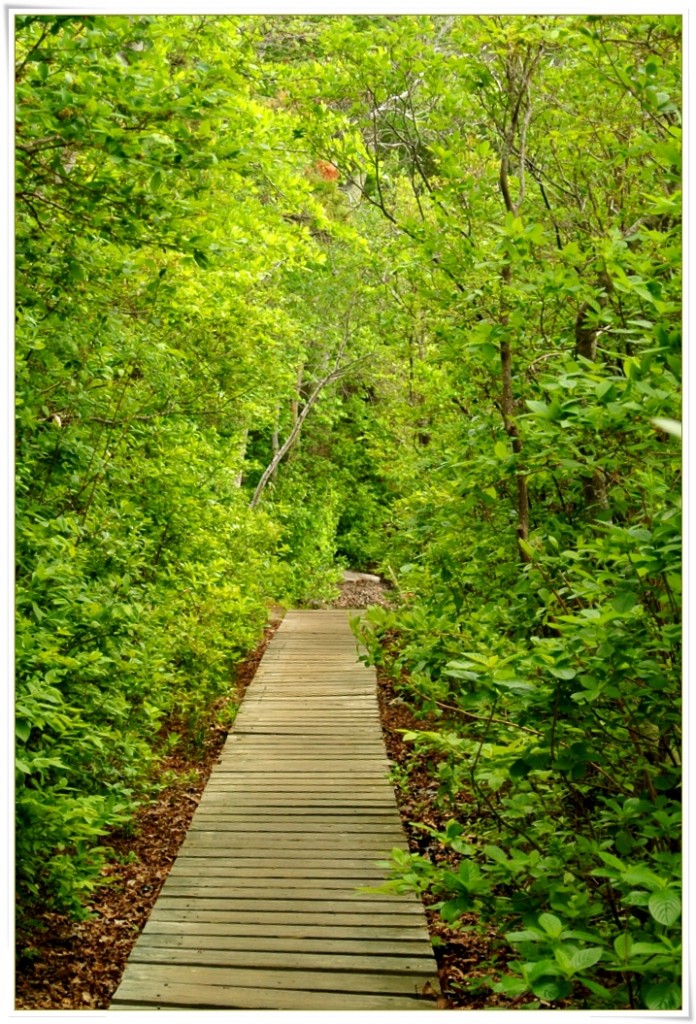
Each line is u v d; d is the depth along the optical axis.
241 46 4.81
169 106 3.44
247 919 4.13
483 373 4.77
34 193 3.77
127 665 4.50
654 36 3.28
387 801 5.81
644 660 2.40
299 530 18.19
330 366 16.88
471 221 4.74
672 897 1.91
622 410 2.45
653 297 2.38
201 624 7.68
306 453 20.98
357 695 8.67
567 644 2.34
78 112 3.36
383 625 2.95
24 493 4.80
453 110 5.17
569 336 4.40
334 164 6.07
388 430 11.30
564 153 4.99
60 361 5.18
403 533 6.36
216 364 8.89
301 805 5.75
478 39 4.62
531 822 3.12
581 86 4.45
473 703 2.40
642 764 2.52
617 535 2.48
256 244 6.92
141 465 7.24
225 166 3.68
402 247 5.35
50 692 3.14
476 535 4.38
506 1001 3.37
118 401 6.29
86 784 4.23
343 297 14.97
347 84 5.58
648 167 3.24
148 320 6.94
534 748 2.58
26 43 3.82
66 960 4.02
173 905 4.29
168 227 3.73
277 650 10.81
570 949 2.05
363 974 3.62
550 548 3.76
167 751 6.85
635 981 2.42
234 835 5.23
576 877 2.66
